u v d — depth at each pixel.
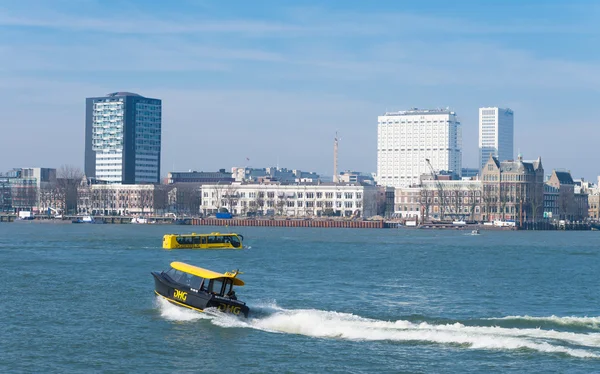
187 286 108.38
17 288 138.12
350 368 84.94
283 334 97.44
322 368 84.94
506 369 83.75
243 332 98.31
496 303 128.25
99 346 93.50
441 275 171.75
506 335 95.44
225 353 90.19
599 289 148.50
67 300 124.00
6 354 90.31
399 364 85.81
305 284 148.62
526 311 120.38
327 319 103.81
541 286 153.00
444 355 88.75
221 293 106.56
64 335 98.75
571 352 88.81
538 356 87.75
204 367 85.62
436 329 98.12
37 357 89.19
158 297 114.31
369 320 103.00
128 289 136.75
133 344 94.12
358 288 144.50
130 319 107.62
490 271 183.38
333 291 138.88
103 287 139.50
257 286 143.88
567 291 145.12
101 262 190.50
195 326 101.44
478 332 96.69
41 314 112.00
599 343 92.25
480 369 83.94
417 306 122.81
